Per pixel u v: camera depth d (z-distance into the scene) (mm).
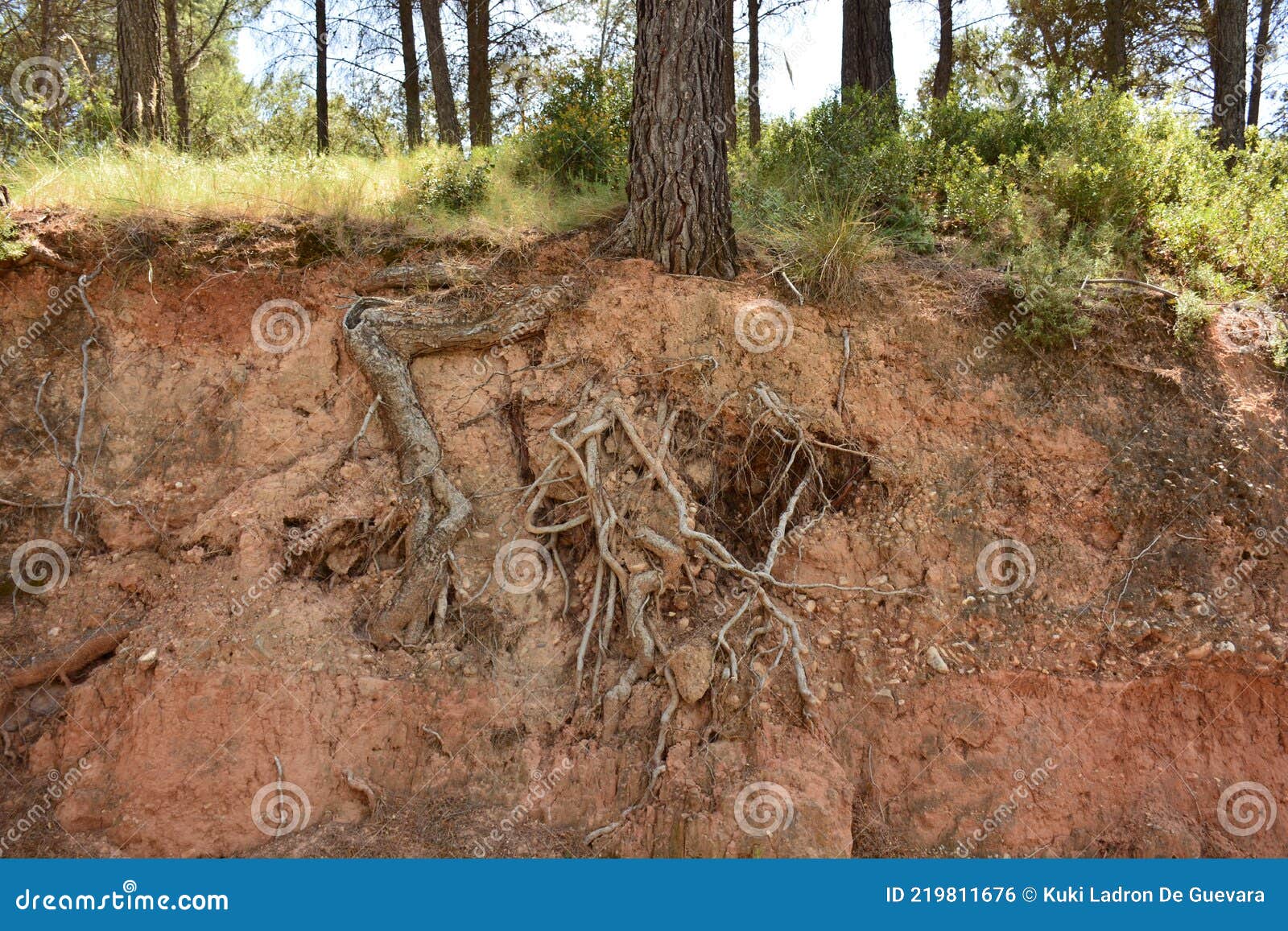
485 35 7844
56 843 3021
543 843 3082
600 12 8875
